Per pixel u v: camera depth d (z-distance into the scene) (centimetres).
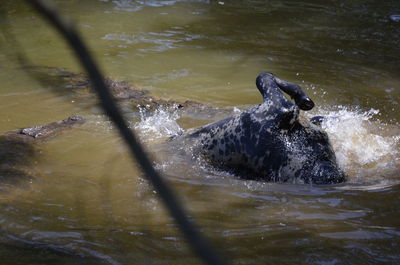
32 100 1744
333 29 2702
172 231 918
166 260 816
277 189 1119
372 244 862
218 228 924
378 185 1130
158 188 196
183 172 1202
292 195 1083
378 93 1836
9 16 2867
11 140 1385
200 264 805
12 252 827
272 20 2872
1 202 1027
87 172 1202
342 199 1054
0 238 875
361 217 968
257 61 2211
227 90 1894
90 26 2694
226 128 1277
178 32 2630
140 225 941
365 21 2856
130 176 1178
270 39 2527
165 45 2419
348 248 848
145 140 1404
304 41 2497
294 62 2195
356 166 1247
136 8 3103
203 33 2620
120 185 1130
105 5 3159
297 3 3272
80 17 2870
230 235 898
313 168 1167
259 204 1036
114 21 2808
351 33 2631
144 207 1022
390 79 1988
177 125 1538
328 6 3192
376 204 1024
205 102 1769
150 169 199
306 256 823
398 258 818
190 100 1766
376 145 1362
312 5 3222
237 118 1273
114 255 828
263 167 1202
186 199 1057
